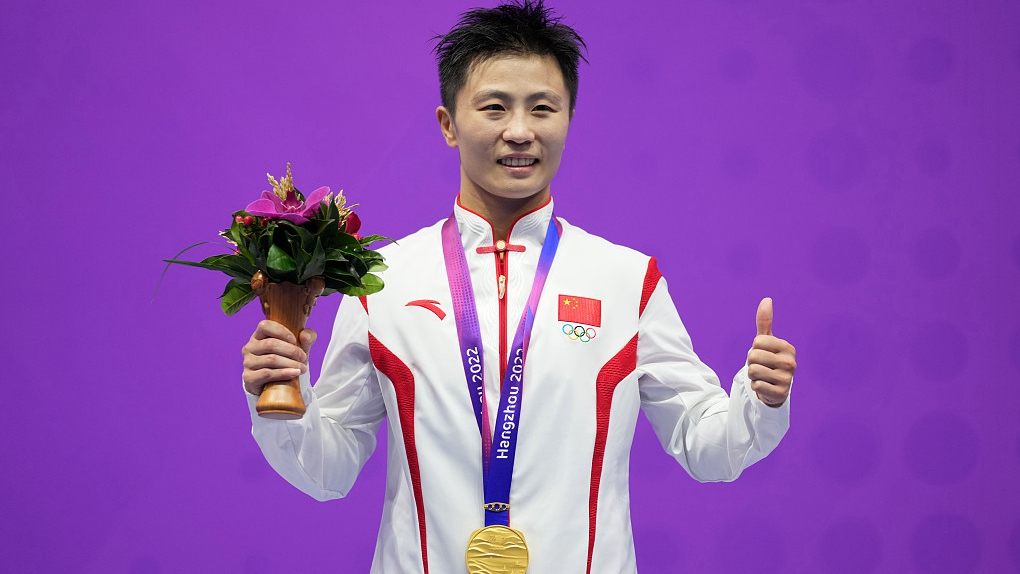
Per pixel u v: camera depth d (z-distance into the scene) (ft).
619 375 18.39
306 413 17.16
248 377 16.14
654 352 18.99
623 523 18.22
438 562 17.52
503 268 18.80
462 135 18.49
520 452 17.66
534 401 17.81
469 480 17.69
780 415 17.03
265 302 16.39
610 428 18.20
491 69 18.15
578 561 17.46
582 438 17.85
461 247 19.10
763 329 16.99
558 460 17.71
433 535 17.61
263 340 16.06
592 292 18.74
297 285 16.24
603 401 18.16
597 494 17.87
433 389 17.99
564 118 18.49
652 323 19.08
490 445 17.79
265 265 15.94
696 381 18.95
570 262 19.01
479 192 19.06
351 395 18.86
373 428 19.51
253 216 16.06
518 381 17.94
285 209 16.20
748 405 17.47
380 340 18.53
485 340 18.31
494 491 17.49
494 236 19.04
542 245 19.12
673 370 18.97
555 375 17.95
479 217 19.04
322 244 16.21
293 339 16.14
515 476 17.58
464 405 17.88
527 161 18.28
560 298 18.53
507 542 17.15
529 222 19.02
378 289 16.81
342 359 18.89
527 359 18.08
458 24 19.39
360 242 16.43
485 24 18.57
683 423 19.02
